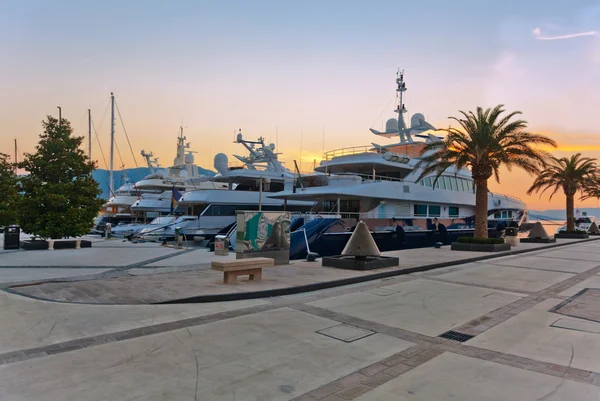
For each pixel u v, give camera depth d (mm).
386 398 3900
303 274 11195
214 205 28453
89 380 4223
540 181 32438
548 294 9203
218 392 3984
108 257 16531
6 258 15984
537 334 6105
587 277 11797
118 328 6129
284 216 13680
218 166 37625
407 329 6316
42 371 4457
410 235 23969
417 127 30719
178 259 15945
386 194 22812
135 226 32125
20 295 8391
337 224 19844
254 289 8859
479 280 11133
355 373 4531
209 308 7566
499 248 18750
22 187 19969
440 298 8695
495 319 6969
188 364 4711
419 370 4641
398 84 32219
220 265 9406
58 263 14453
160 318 6754
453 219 27562
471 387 4172
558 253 19484
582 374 4547
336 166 26250
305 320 6770
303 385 4188
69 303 7703
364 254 12289
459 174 29125
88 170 21188
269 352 5164
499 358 5062
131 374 4395
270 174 31578
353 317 7000
